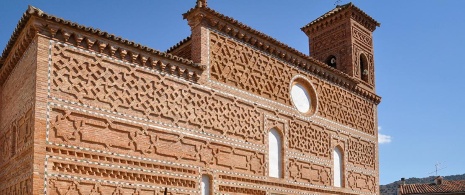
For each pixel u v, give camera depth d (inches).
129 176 705.6
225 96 866.1
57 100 646.5
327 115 1095.6
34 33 654.5
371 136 1242.6
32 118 631.2
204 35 850.1
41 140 621.3
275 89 972.6
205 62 840.9
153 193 730.2
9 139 780.0
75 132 657.0
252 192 882.8
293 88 1026.7
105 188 676.7
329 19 1272.1
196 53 844.0
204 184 812.0
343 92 1162.0
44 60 643.5
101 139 682.2
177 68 793.6
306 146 1018.7
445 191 2090.3
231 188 845.8
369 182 1208.2
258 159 907.4
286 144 968.3
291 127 990.4
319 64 1078.4
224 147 847.1
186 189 774.5
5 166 798.5
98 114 684.7
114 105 705.6
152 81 759.7
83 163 658.2
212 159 823.1
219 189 826.2
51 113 638.5
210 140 824.9
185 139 787.4
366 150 1214.9
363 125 1218.0
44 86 637.3
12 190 723.4
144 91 746.2
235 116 877.8
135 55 740.0
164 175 746.8
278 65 989.8
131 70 735.7
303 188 989.8
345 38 1237.1
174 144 769.6
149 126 741.3
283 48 994.7
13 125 756.0
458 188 2092.8
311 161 1024.2
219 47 873.5
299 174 986.7
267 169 919.0
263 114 933.2
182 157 776.9
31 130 631.2
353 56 1219.2
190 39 896.9
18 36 713.6
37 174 610.9
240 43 914.7
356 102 1204.5
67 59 666.8
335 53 1252.5
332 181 1077.8
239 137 877.8
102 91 696.4
